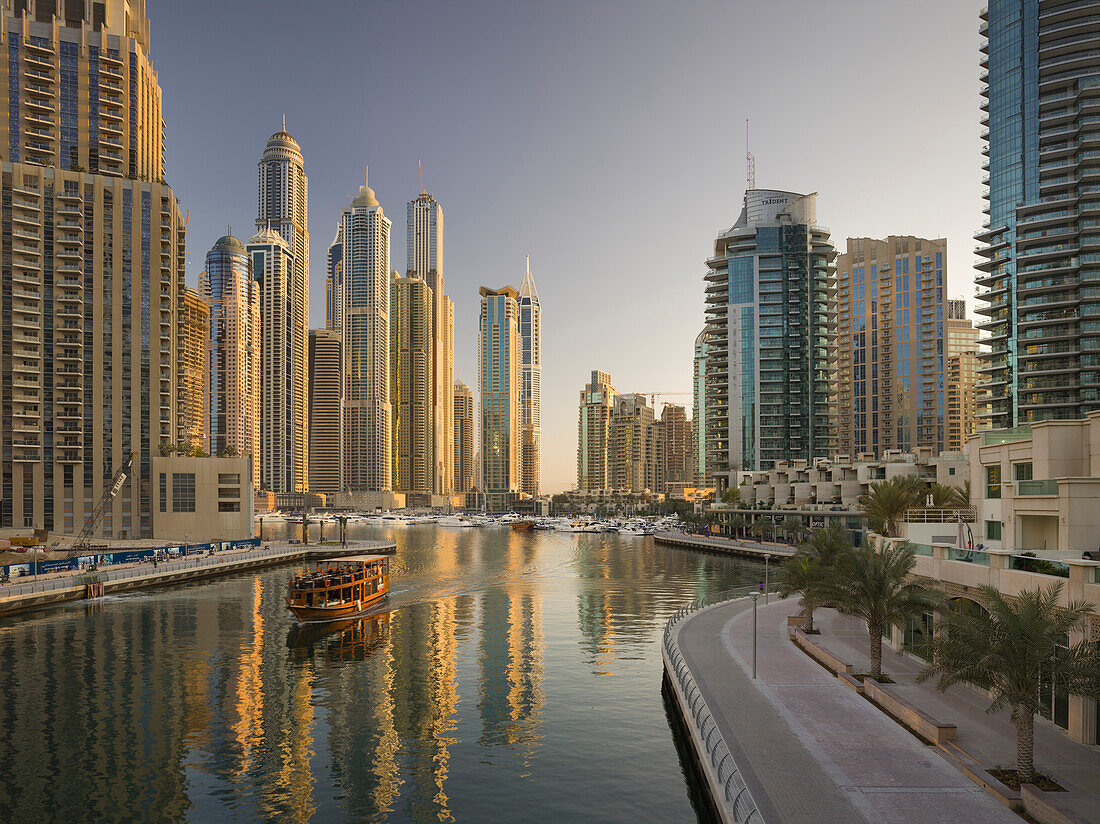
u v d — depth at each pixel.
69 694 48.28
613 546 192.25
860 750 29.95
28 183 153.88
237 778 34.41
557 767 35.53
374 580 89.00
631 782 33.66
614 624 75.38
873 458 152.00
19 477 148.88
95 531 151.88
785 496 165.50
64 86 165.38
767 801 24.98
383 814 30.58
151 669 55.34
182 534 152.62
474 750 37.94
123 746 38.56
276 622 75.56
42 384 152.25
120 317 158.00
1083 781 25.48
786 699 37.56
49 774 34.78
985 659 25.44
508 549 181.88
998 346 174.75
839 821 23.44
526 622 76.56
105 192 159.38
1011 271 168.50
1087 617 29.28
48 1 168.12
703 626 58.81
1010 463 49.56
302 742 39.19
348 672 54.47
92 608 84.31
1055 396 157.38
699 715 34.75
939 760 28.72
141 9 187.12
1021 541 46.09
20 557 122.75
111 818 30.22
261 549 139.62
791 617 58.72
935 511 59.50
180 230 181.75
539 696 47.84
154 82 184.88
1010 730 31.83
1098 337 152.75
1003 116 173.38
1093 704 29.44
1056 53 165.75
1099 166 158.75
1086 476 42.41
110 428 155.38
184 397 189.00
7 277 149.75
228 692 48.94
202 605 86.31
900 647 48.06
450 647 63.62
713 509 198.12
